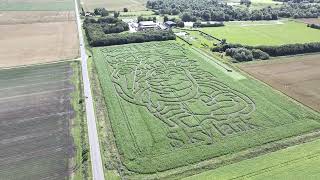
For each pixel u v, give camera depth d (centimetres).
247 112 5031
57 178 3622
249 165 3816
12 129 4506
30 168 3769
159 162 3897
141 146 4194
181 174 3700
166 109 5141
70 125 4650
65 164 3850
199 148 4169
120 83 6062
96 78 6306
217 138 4384
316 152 4041
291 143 4259
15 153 4019
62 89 5759
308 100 5419
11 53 7600
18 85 5869
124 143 4247
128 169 3784
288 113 4988
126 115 4938
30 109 5038
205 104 5297
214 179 3572
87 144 4209
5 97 5403
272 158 3944
